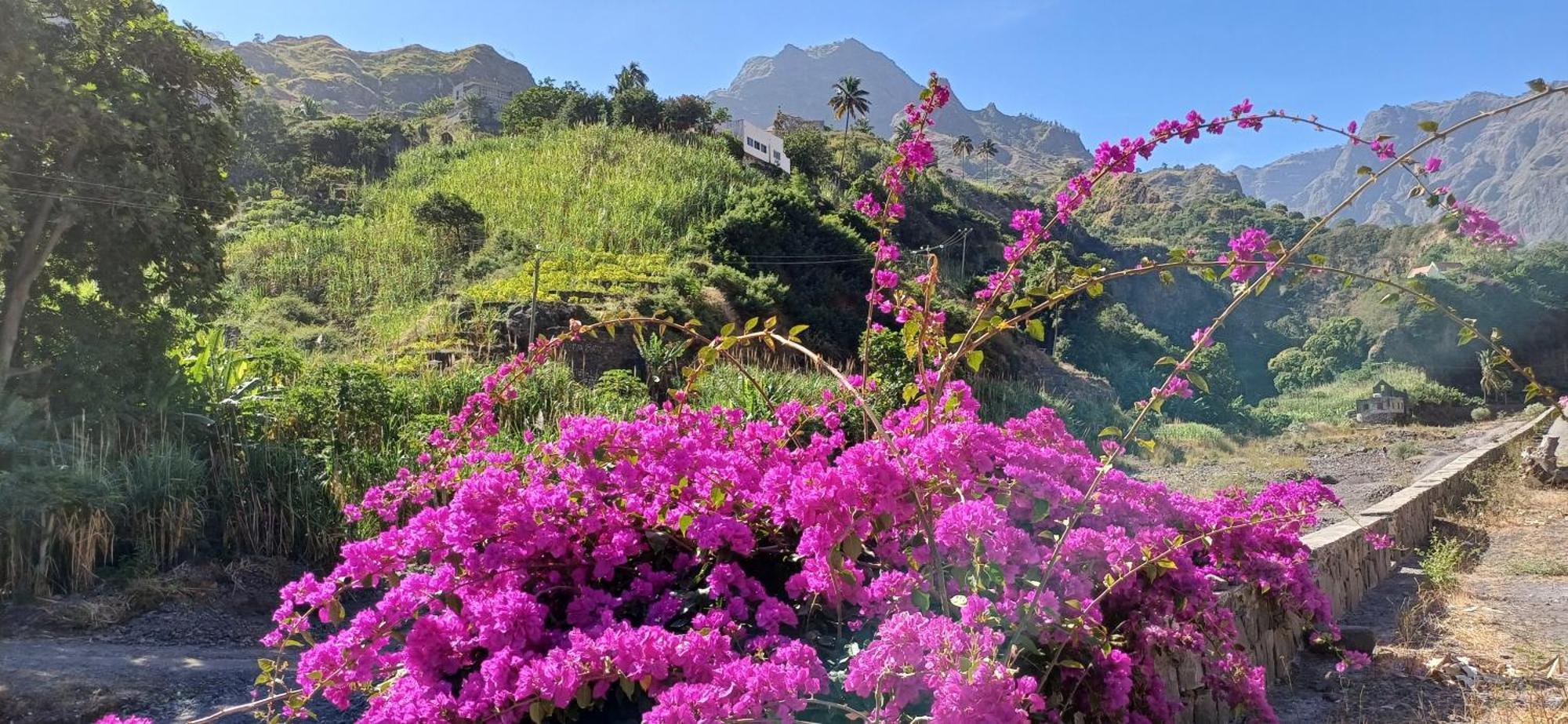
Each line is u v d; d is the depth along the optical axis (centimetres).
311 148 5559
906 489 245
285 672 470
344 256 2703
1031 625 247
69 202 834
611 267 2561
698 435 342
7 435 686
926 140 375
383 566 282
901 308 370
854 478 238
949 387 330
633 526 300
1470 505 1064
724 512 294
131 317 898
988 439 271
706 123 6438
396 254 2714
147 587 610
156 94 947
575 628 238
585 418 310
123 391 845
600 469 291
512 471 324
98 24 941
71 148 879
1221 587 417
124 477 691
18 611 570
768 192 3425
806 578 265
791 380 1114
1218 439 2773
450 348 1758
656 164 4344
